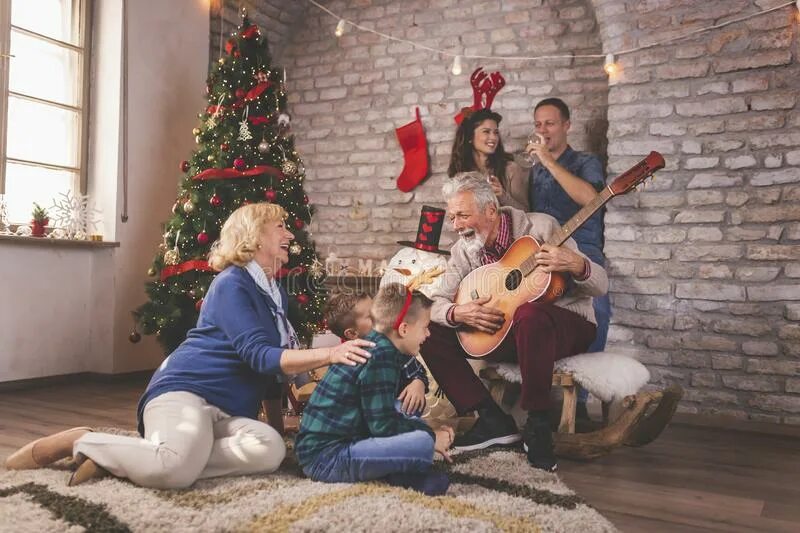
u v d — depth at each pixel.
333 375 2.05
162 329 3.82
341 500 1.80
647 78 3.93
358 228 5.11
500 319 2.62
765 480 2.41
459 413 2.70
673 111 3.88
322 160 5.25
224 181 3.84
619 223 3.96
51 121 4.18
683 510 2.04
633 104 3.96
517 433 2.64
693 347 3.79
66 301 4.18
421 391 2.34
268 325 2.15
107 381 4.23
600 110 4.39
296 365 1.99
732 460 2.70
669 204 3.86
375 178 5.06
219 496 1.84
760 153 3.69
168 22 4.59
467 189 2.77
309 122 5.30
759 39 3.70
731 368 3.71
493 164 4.24
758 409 3.65
